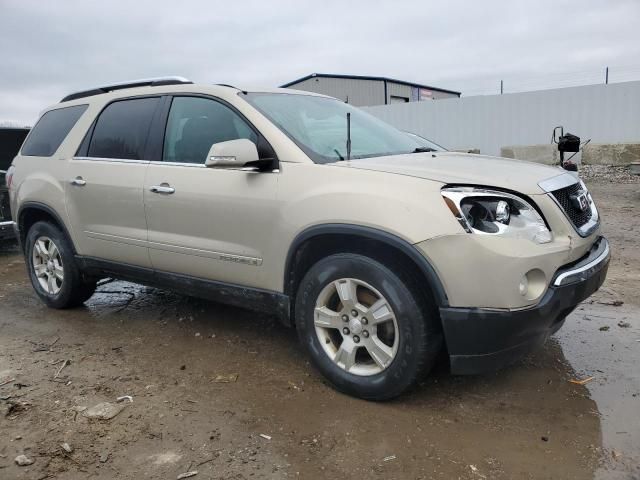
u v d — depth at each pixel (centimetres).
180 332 466
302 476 271
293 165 350
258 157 357
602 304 504
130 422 323
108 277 492
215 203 379
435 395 347
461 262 291
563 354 403
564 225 315
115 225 451
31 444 302
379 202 309
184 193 396
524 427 310
